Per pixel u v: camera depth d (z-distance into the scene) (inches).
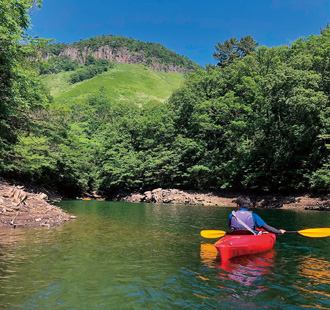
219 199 1336.1
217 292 164.1
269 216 670.5
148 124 2025.1
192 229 423.8
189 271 206.2
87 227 420.5
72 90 6993.1
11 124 650.2
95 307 142.6
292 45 1770.4
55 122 1059.3
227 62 2741.1
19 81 527.5
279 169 1235.2
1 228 374.9
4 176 1006.4
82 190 1878.7
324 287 172.9
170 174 1660.9
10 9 455.5
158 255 254.7
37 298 152.9
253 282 182.1
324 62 1136.2
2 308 138.8
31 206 466.6
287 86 1125.1
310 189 1135.0
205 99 1920.5
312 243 315.9
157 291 166.1
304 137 1171.9
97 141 2888.8
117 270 207.5
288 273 200.7
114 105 4761.3
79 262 228.1
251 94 1471.5
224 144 1646.2
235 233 273.9
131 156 1893.5
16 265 215.5
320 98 983.0
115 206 955.3
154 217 608.1
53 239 319.0
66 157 1462.8
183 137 1828.2
